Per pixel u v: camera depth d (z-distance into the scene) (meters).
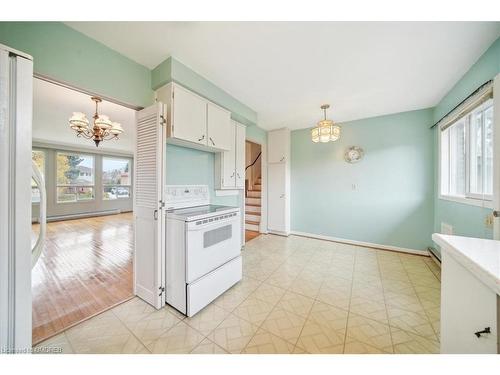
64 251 3.22
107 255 3.04
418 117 3.02
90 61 1.53
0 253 0.81
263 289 2.08
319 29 1.44
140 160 1.88
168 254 1.78
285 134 4.03
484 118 1.90
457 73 2.02
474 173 2.06
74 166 6.15
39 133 4.45
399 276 2.36
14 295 0.84
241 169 3.15
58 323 1.54
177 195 2.32
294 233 4.22
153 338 1.40
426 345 1.34
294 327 1.52
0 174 0.80
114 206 7.03
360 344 1.35
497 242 0.96
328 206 3.81
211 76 2.10
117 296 1.93
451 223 2.40
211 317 1.63
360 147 3.46
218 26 1.41
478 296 0.76
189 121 1.98
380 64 1.87
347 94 2.50
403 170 3.13
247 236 4.12
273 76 2.09
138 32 1.48
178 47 1.65
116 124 3.22
